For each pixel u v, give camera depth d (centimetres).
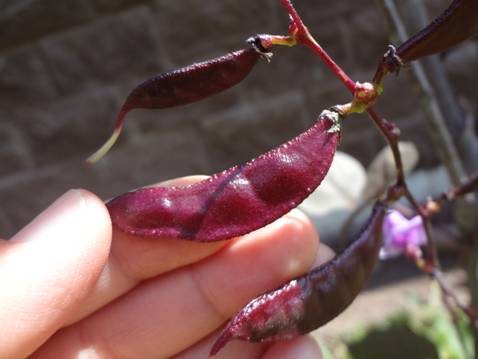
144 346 14
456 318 20
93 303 13
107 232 11
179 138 39
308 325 10
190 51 37
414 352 21
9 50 35
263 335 10
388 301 32
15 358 11
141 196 10
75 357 14
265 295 10
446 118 16
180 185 11
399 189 11
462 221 17
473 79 36
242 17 36
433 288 31
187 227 10
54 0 34
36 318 11
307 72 37
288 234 12
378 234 11
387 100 39
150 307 13
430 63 16
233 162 39
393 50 9
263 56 9
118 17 35
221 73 9
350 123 39
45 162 38
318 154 9
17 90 36
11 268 11
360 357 21
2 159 38
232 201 10
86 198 11
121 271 13
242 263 13
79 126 38
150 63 37
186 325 14
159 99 10
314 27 36
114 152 39
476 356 18
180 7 35
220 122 38
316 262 13
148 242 12
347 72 37
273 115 38
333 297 10
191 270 13
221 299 13
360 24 36
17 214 39
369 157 40
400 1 14
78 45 36
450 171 15
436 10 35
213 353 9
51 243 11
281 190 9
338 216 36
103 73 37
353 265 10
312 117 39
